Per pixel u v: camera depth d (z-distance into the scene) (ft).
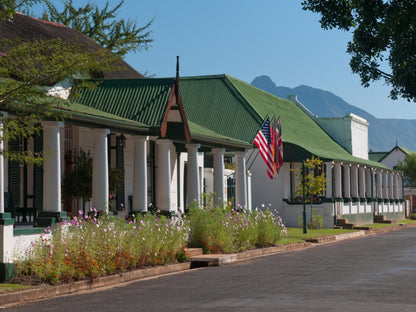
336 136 216.95
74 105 72.74
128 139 93.61
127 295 47.11
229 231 85.25
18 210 69.82
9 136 51.44
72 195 78.38
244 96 157.69
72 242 56.13
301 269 64.54
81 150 82.38
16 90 48.49
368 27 49.90
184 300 43.09
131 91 84.89
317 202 162.20
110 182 82.84
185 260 72.18
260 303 40.68
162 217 73.92
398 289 47.57
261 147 125.08
